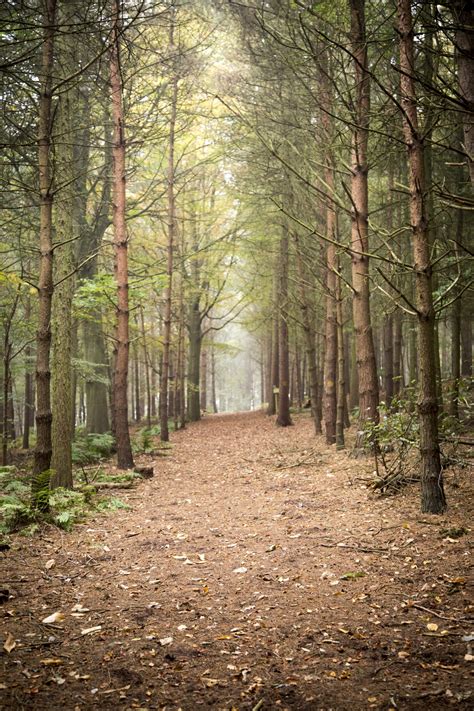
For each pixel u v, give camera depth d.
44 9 6.69
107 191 15.73
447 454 7.50
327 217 12.33
